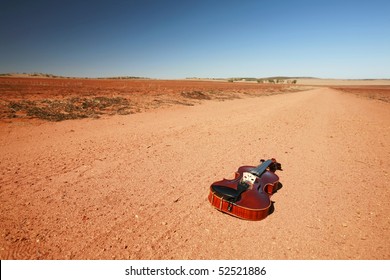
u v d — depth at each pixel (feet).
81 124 36.78
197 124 41.06
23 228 12.56
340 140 35.45
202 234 12.96
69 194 16.07
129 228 13.05
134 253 11.43
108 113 47.34
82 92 82.43
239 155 26.40
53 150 24.26
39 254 11.07
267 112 60.75
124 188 17.38
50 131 31.60
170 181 19.03
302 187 19.43
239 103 81.92
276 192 18.33
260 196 15.14
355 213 15.97
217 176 20.63
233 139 32.76
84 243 11.81
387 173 23.32
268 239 12.91
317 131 40.86
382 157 28.22
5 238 11.80
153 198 16.30
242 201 14.40
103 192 16.61
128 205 15.24
